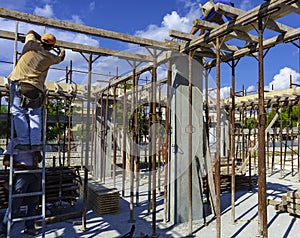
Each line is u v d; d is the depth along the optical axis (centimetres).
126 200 766
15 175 460
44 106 470
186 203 579
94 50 556
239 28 448
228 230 523
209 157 638
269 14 388
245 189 923
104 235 497
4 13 390
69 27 444
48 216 587
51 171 629
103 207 626
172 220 574
